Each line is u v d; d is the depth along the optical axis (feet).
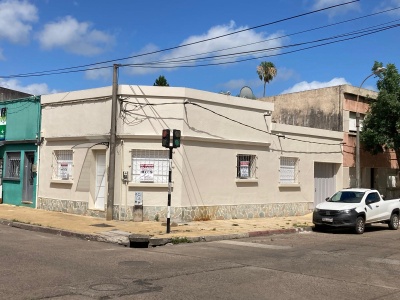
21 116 67.31
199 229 49.39
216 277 27.20
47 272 26.99
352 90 81.61
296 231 55.01
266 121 65.31
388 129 77.25
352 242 46.83
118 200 54.44
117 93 54.54
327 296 23.71
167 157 54.80
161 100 54.65
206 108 57.26
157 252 36.81
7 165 69.67
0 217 54.08
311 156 73.20
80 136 58.49
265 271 29.60
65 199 60.39
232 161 60.64
